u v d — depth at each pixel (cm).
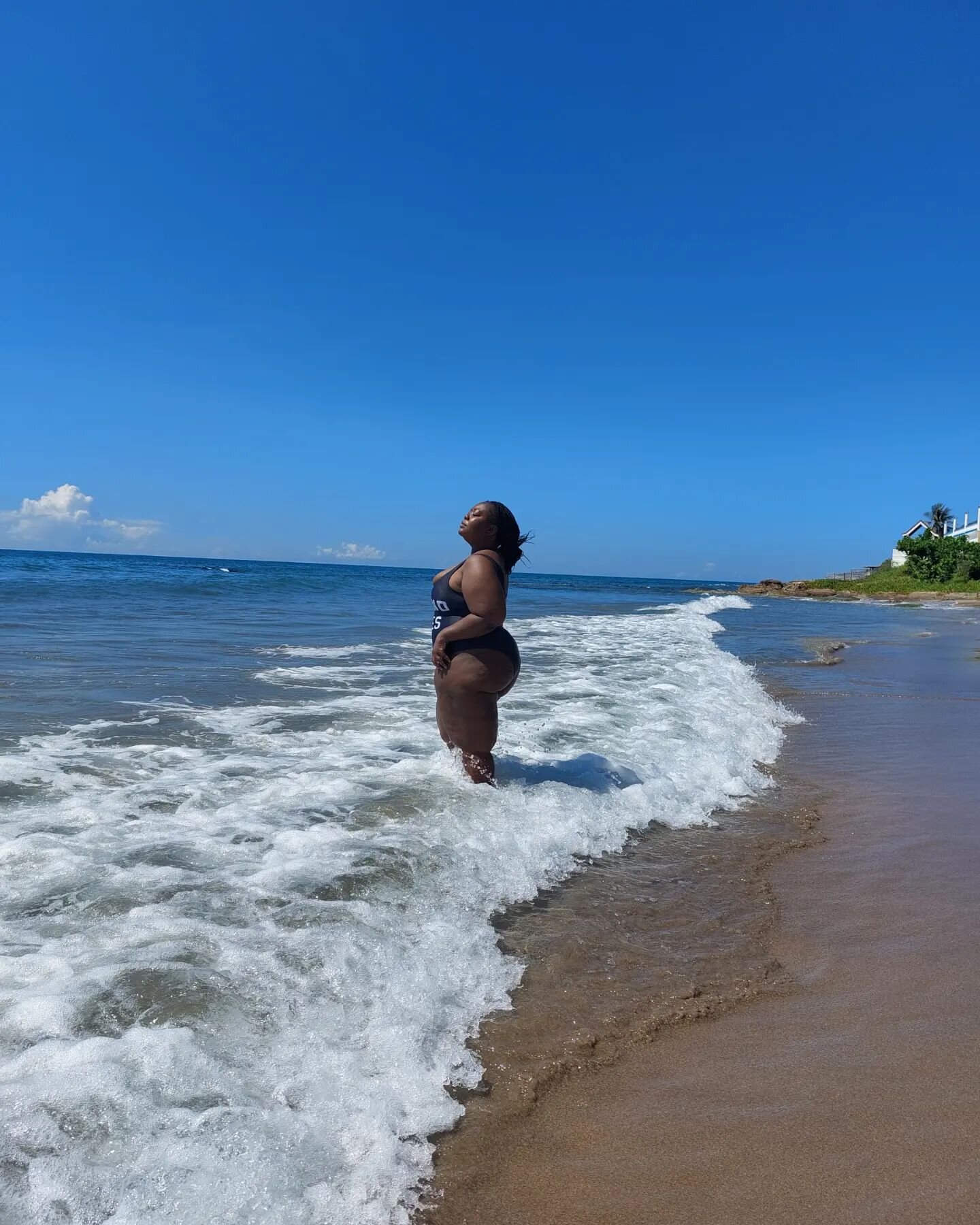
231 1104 188
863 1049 248
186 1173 166
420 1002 245
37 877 298
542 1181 188
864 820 495
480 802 429
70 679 747
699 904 354
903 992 285
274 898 292
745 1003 274
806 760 652
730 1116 214
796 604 4178
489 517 470
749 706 842
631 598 4391
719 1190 188
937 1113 218
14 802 387
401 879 324
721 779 556
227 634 1241
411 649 1159
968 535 7481
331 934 269
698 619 2202
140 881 299
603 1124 209
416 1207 175
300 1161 176
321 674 872
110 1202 158
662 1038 250
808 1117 215
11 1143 168
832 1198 187
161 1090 188
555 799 447
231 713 638
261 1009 225
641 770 536
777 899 366
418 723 630
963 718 859
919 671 1248
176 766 473
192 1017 216
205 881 304
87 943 251
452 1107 207
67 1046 198
